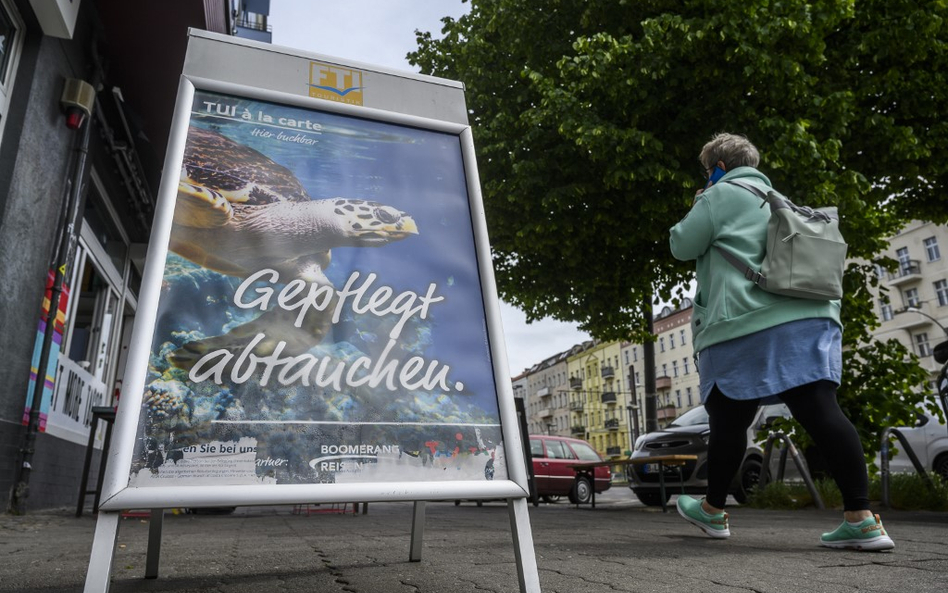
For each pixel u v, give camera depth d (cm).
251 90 187
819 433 282
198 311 151
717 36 775
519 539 150
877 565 237
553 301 1152
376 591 185
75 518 566
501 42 1013
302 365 153
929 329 4756
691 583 200
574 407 9938
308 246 169
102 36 759
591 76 809
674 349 7938
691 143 853
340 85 200
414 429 155
